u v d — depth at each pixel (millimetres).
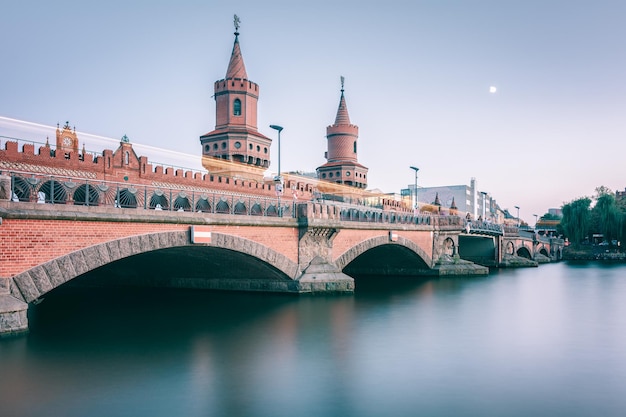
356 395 17672
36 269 22516
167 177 46219
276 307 36438
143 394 17391
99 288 51062
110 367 20625
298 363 21719
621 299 45250
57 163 37781
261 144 75188
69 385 18203
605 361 22547
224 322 30953
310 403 16812
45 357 22094
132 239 26641
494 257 95500
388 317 33531
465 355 23516
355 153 98812
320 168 98062
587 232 133750
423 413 16031
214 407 16297
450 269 68875
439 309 37781
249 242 35250
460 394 17906
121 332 27766
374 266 71312
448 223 71000
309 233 41062
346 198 77188
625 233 126375
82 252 24250
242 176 71312
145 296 43094
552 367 21469
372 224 50344
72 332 27719
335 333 28047
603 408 16594
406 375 20156
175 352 23297
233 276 44250
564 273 80125
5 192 21719
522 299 44688
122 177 42531
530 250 115188
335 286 41781
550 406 16750
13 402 16422
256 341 25812
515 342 26375
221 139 72438
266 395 17531
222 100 73875
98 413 15602
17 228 21969
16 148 35281
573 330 29844
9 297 21719
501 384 19078
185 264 42438
